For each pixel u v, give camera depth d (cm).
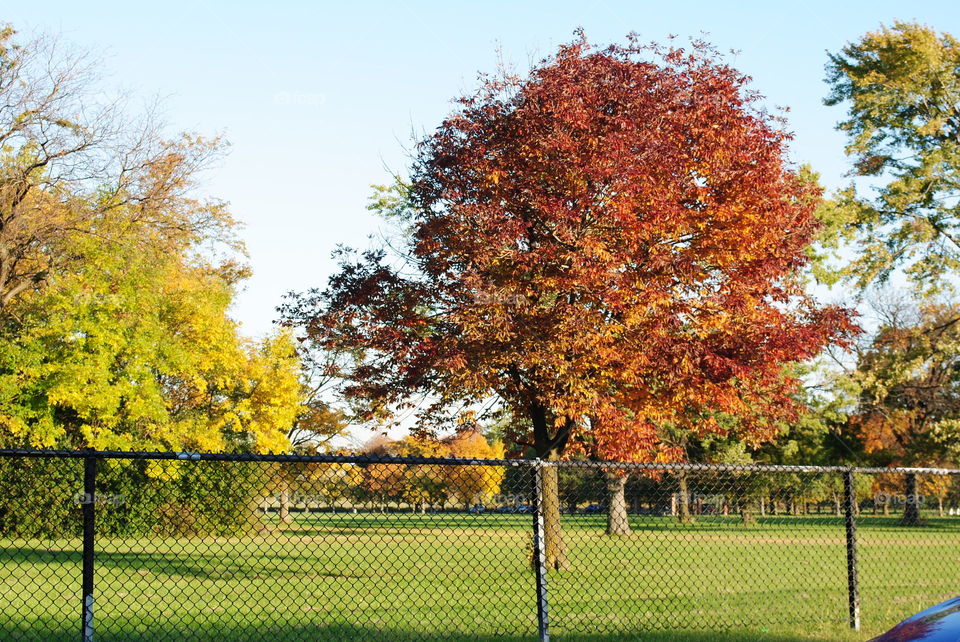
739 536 2162
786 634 923
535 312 1465
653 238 1512
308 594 1227
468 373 1456
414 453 2455
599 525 1788
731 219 1509
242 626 962
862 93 3123
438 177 1619
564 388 1516
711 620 1016
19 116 2423
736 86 1617
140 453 685
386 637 894
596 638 891
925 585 1398
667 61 1677
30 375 2875
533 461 779
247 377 3606
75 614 1058
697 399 1509
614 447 1491
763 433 1703
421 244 1581
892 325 4641
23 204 2517
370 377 1720
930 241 3156
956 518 3706
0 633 889
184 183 2602
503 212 1545
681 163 1513
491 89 1641
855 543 973
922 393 4059
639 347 1460
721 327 1526
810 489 2527
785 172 1641
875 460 4875
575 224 1533
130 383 3009
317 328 1688
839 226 3022
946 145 3077
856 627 957
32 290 2877
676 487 2016
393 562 1677
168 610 1084
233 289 3772
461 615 1030
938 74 3009
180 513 1370
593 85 1559
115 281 2959
